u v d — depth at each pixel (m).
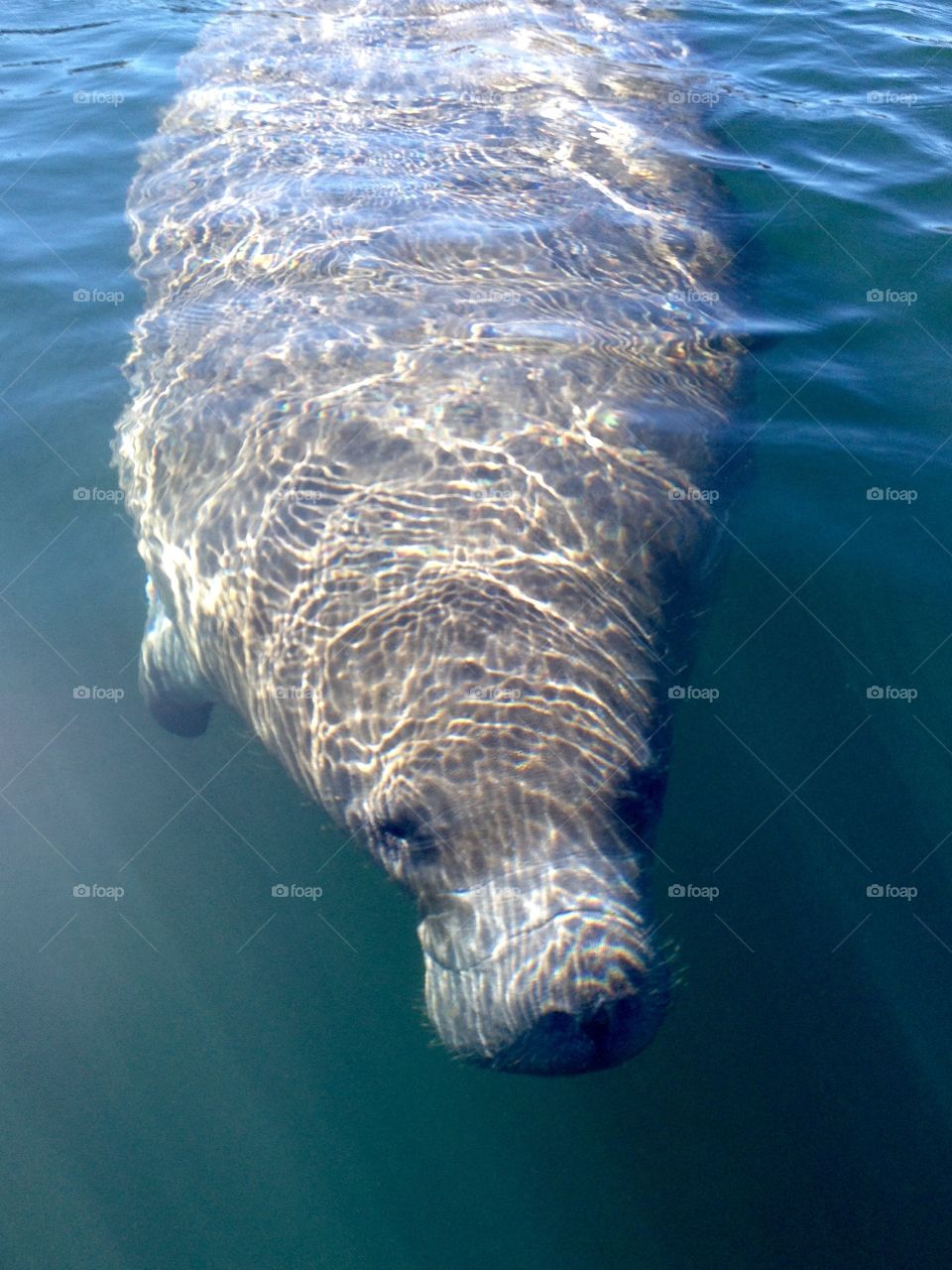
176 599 1.40
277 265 1.72
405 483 1.30
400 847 1.13
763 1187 1.07
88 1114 1.13
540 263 1.71
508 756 1.10
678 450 1.41
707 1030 1.15
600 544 1.27
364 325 1.55
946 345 1.70
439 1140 1.14
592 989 1.00
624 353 1.54
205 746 1.38
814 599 1.38
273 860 1.29
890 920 1.19
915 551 1.42
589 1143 1.12
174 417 1.51
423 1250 1.08
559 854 1.06
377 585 1.22
